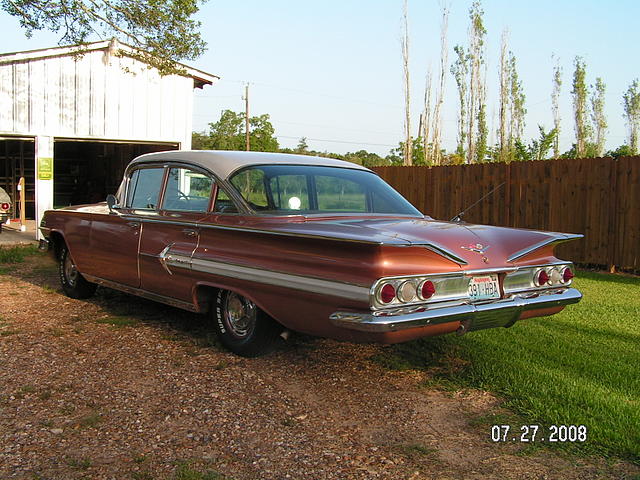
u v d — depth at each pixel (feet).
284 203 15.25
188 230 16.39
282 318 13.92
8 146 60.59
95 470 9.97
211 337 17.51
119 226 19.26
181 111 43.70
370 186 17.15
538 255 14.21
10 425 11.60
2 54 37.29
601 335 17.97
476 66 109.81
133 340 17.37
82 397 13.09
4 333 17.80
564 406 12.55
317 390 13.80
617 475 10.06
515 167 33.88
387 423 12.12
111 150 62.08
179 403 12.87
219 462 10.37
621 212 29.50
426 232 13.28
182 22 38.45
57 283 26.18
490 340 17.28
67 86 39.83
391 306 11.77
